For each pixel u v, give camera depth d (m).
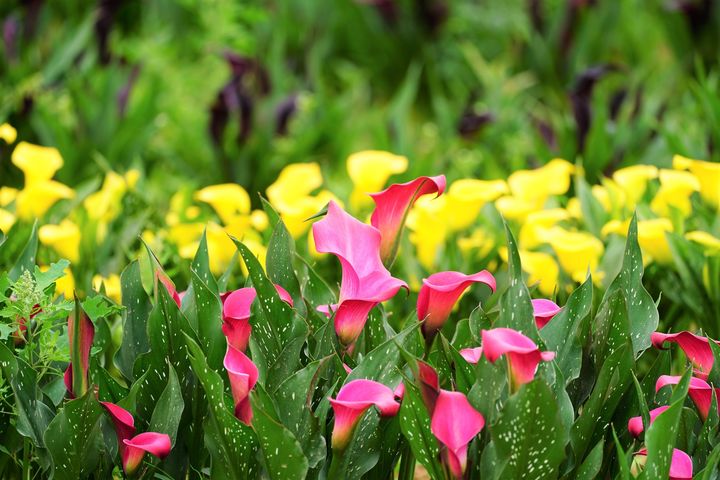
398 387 2.63
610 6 10.12
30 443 2.95
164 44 9.77
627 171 5.08
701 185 4.93
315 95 8.66
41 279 2.80
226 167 7.42
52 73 8.20
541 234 4.25
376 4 10.26
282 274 2.98
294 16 10.72
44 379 3.05
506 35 10.81
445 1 10.47
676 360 4.12
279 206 4.50
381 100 10.53
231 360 2.50
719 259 4.33
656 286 4.50
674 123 7.17
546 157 6.85
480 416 2.34
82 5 10.53
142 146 7.36
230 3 9.35
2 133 4.86
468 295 4.40
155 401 2.85
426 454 2.54
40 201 4.77
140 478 2.71
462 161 7.23
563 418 2.55
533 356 2.26
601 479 2.80
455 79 10.29
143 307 3.00
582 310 2.73
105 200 4.94
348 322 2.65
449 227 4.65
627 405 2.81
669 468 2.45
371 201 5.05
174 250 4.50
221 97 7.25
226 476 2.64
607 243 4.86
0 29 9.16
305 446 2.56
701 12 9.68
